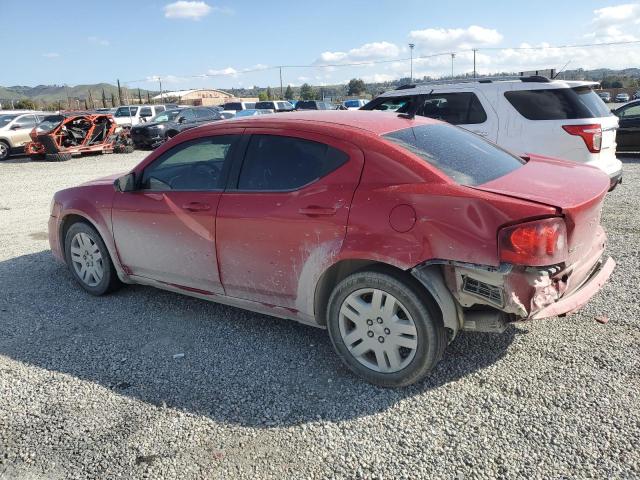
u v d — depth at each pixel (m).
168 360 3.70
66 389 3.38
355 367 3.34
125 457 2.72
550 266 2.80
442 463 2.57
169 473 2.60
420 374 3.12
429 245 2.91
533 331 3.81
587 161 6.58
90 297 4.94
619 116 13.48
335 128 3.43
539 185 3.12
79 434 2.92
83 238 4.89
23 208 9.83
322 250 3.27
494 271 2.78
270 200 3.51
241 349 3.83
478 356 3.53
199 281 4.04
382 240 3.04
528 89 6.90
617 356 3.41
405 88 7.96
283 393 3.24
